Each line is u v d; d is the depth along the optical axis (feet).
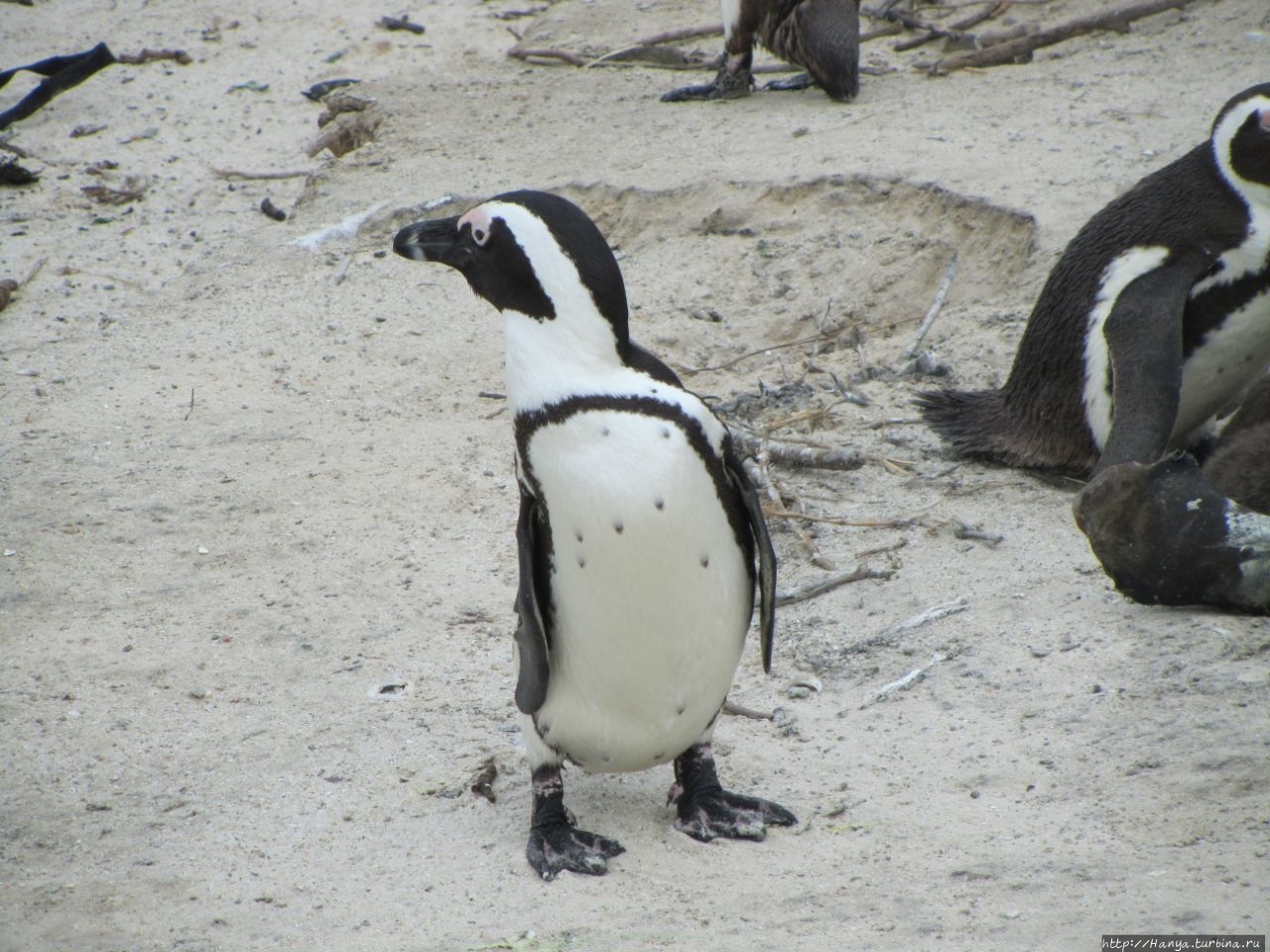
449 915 45.91
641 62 163.22
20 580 72.18
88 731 59.06
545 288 43.37
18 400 95.66
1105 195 104.78
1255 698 53.62
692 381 96.73
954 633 62.28
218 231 132.87
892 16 163.63
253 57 179.01
